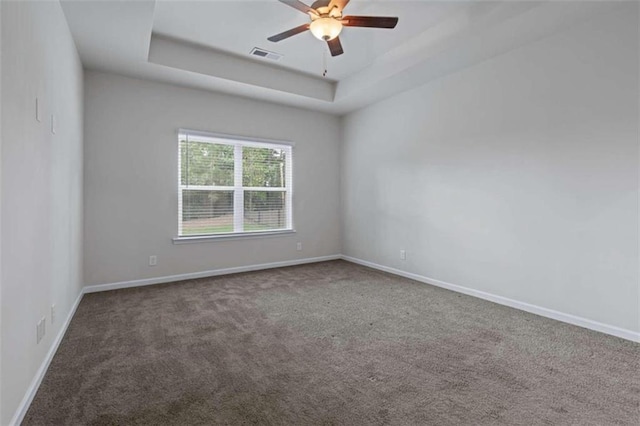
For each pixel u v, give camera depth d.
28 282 1.67
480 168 3.47
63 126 2.50
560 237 2.85
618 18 2.48
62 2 2.36
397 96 4.47
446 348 2.33
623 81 2.47
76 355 2.18
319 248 5.43
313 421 1.55
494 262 3.36
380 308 3.17
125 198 3.81
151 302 3.30
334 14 2.45
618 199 2.51
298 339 2.47
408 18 3.05
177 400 1.70
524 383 1.88
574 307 2.77
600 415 1.59
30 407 1.63
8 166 1.41
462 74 3.63
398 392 1.79
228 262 4.56
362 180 5.12
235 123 4.52
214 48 3.68
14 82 1.48
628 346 2.35
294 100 4.68
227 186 4.57
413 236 4.29
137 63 3.44
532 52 3.01
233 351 2.27
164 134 4.03
